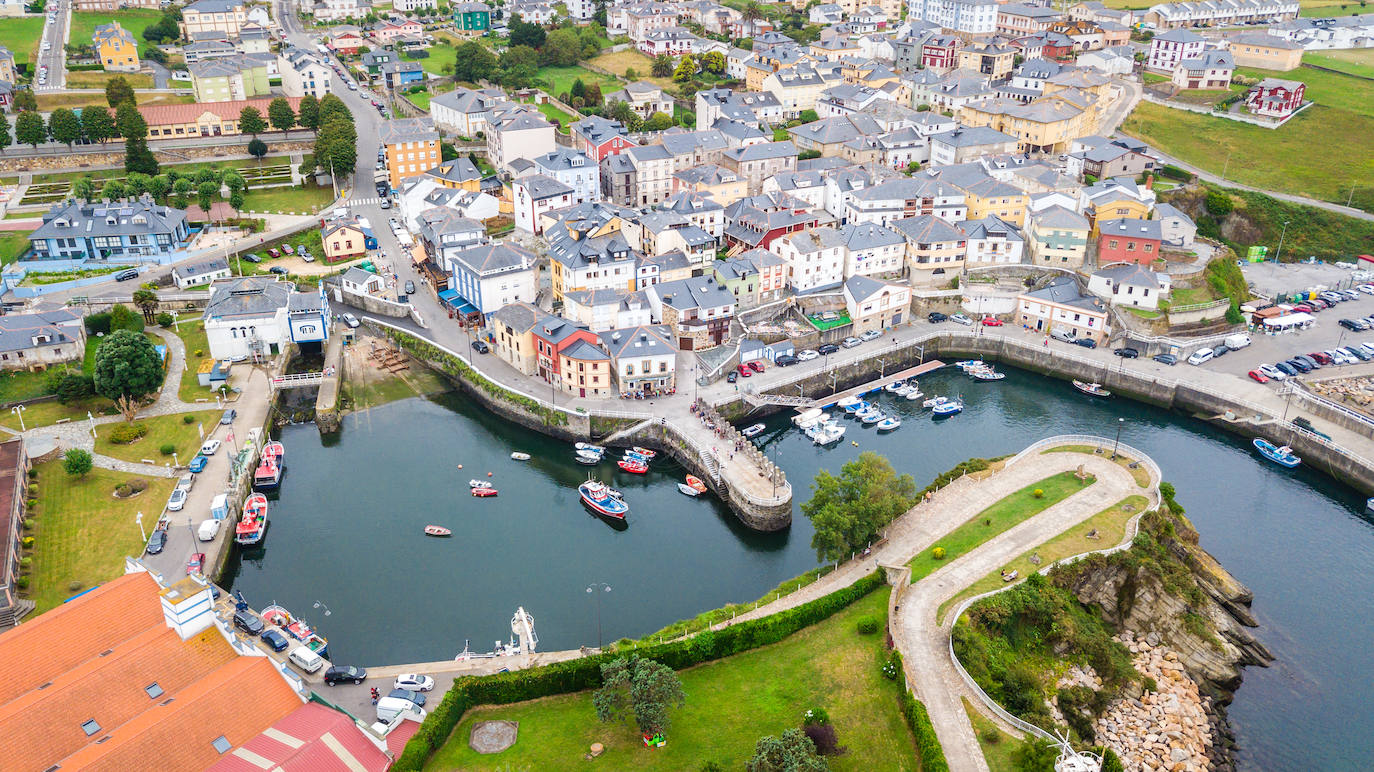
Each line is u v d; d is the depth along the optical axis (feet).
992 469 583.99
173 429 627.05
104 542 516.73
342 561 534.78
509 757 382.63
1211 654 472.85
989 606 451.53
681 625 464.65
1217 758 421.59
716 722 400.88
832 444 651.66
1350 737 433.89
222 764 345.72
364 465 627.87
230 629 409.08
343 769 355.36
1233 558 546.26
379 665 453.17
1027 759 369.91
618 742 391.24
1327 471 628.69
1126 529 517.14
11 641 390.63
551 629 480.23
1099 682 450.71
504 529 565.94
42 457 579.48
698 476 617.21
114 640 406.41
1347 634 490.90
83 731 361.51
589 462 634.84
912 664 426.51
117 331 650.43
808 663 433.07
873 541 517.14
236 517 559.79
